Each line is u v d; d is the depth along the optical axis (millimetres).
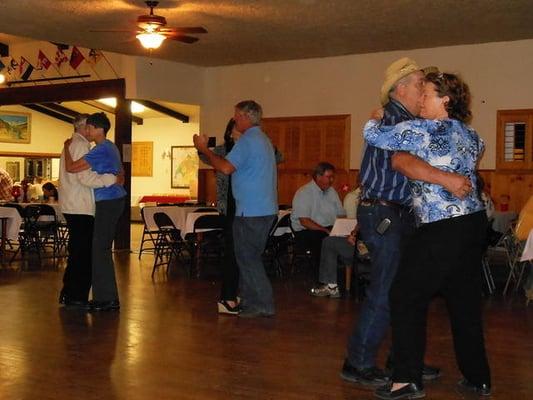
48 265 8438
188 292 6527
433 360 4121
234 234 5215
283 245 7938
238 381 3672
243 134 5105
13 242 10625
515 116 9219
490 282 6953
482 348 3436
